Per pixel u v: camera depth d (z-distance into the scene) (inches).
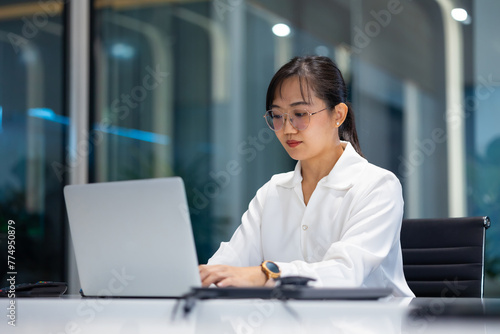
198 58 156.9
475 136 133.4
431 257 74.0
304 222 69.2
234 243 74.0
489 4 133.4
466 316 37.2
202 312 41.8
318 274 54.7
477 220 73.2
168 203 47.7
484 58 133.4
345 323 37.4
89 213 51.8
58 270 159.5
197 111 156.3
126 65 162.6
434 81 136.9
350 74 144.3
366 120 141.9
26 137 160.4
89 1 165.2
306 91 66.2
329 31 147.2
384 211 64.1
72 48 163.9
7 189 159.0
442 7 136.9
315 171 71.5
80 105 162.9
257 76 152.7
